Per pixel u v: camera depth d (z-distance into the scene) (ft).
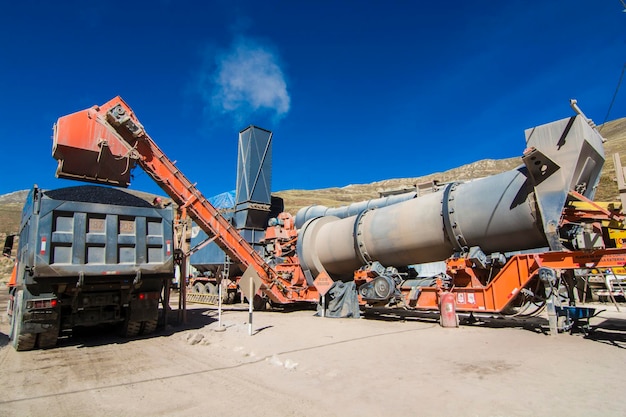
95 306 28.84
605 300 53.98
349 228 45.24
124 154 35.09
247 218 69.87
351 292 42.91
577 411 12.96
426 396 14.93
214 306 62.75
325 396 15.39
